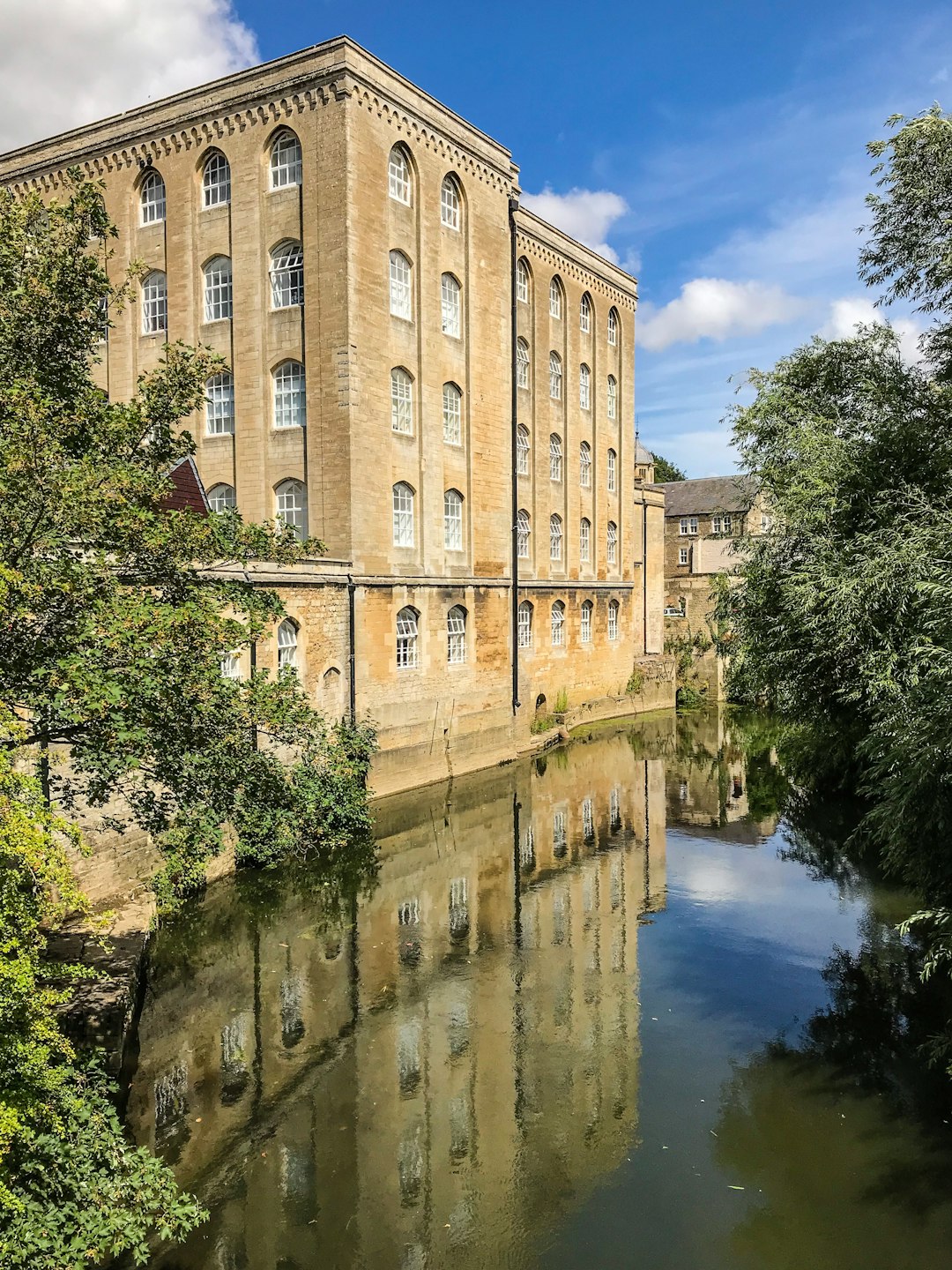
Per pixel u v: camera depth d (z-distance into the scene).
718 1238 8.93
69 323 10.30
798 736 27.19
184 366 10.66
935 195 14.98
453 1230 9.03
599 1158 10.26
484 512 32.38
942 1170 9.96
